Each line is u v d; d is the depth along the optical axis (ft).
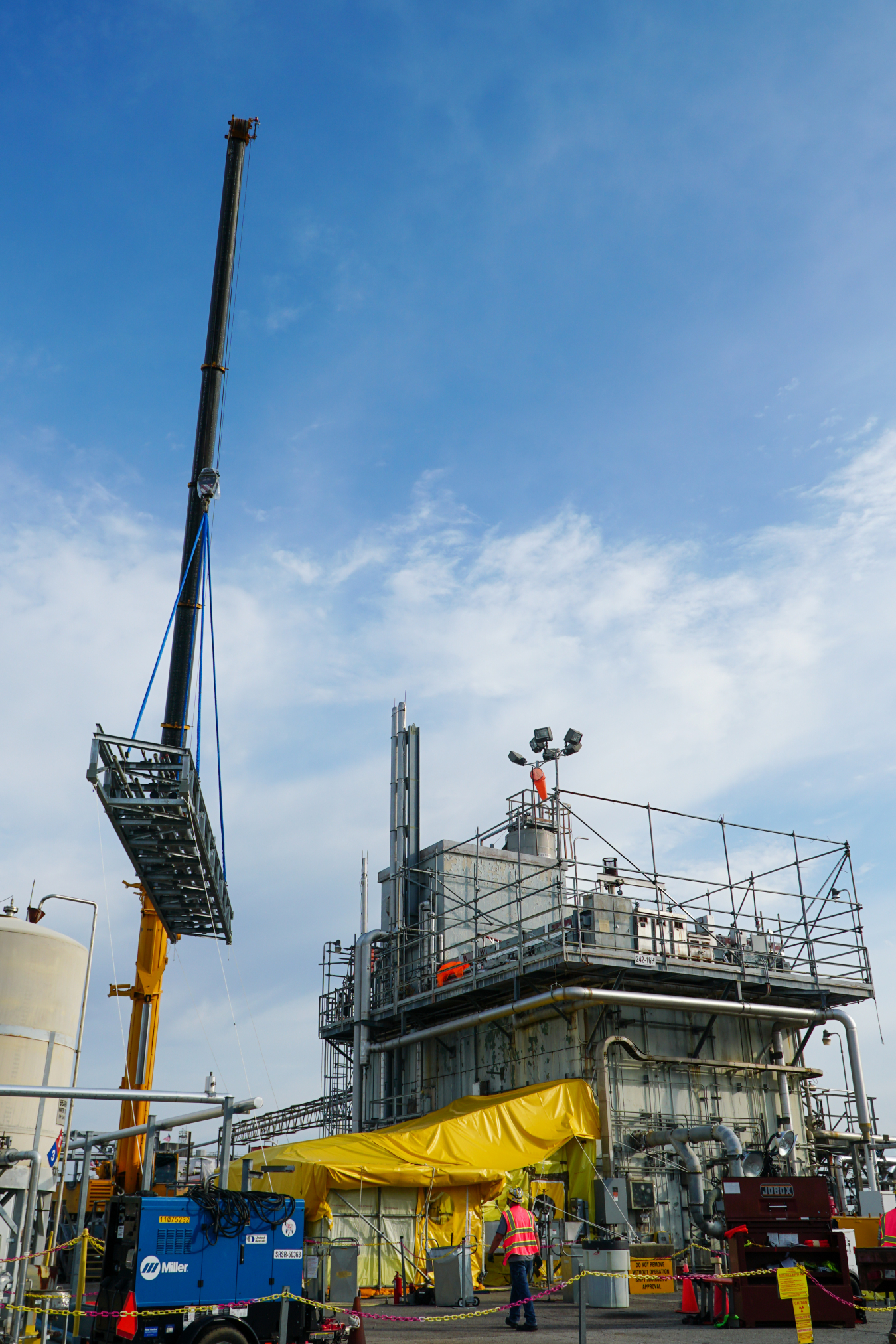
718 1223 80.43
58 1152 53.62
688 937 124.77
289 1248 49.03
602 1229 92.27
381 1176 89.81
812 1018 125.70
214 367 115.55
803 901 135.33
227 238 119.65
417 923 148.25
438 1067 135.95
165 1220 45.57
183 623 107.24
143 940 111.96
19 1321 45.47
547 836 155.74
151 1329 43.93
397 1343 55.11
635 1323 65.46
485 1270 92.17
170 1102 45.39
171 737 103.50
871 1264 73.05
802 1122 125.08
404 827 156.66
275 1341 47.44
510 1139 101.40
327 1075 154.30
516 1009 118.73
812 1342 53.21
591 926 117.60
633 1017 118.21
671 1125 114.11
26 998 54.44
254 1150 101.45
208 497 110.32
